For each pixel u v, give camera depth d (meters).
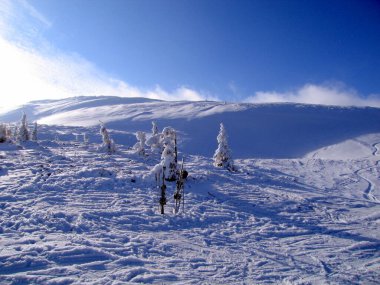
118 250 6.89
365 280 6.44
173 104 131.25
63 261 5.99
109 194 12.12
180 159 25.52
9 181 12.36
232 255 7.44
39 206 9.62
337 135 64.19
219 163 22.16
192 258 7.00
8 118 164.75
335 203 14.58
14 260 5.77
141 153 23.30
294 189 17.61
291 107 100.25
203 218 10.41
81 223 8.42
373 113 92.19
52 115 162.25
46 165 16.22
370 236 9.64
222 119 80.75
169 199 12.49
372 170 27.08
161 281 5.64
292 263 7.21
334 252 8.14
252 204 12.98
